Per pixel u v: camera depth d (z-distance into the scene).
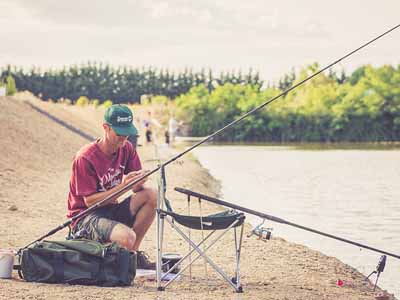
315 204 18.42
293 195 20.81
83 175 7.36
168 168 25.16
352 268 9.54
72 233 7.55
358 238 12.66
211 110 94.25
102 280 6.95
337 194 21.28
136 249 7.67
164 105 100.50
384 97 85.19
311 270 8.81
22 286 6.81
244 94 94.75
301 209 17.27
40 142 24.48
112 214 7.60
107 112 7.37
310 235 12.78
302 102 88.44
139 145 40.75
